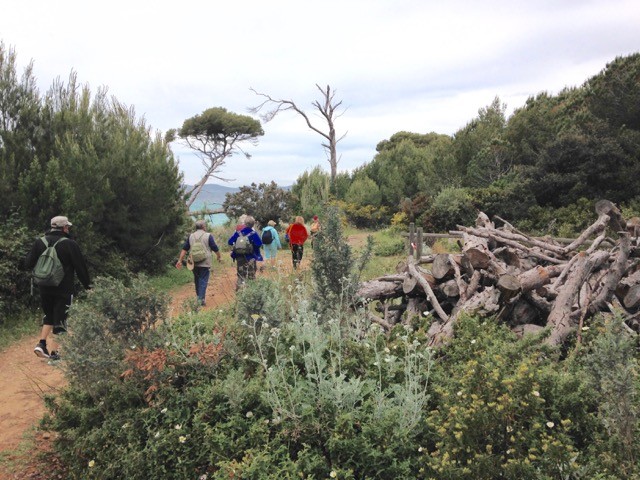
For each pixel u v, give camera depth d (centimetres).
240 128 4284
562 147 2027
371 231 2842
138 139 1414
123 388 399
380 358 399
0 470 407
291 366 404
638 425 290
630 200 1758
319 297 512
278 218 2720
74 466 376
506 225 859
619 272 529
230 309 609
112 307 414
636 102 2119
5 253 909
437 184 2727
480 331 436
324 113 3775
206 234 927
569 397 306
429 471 284
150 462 347
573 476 262
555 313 496
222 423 352
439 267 583
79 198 1106
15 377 634
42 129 1121
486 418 274
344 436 314
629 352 289
